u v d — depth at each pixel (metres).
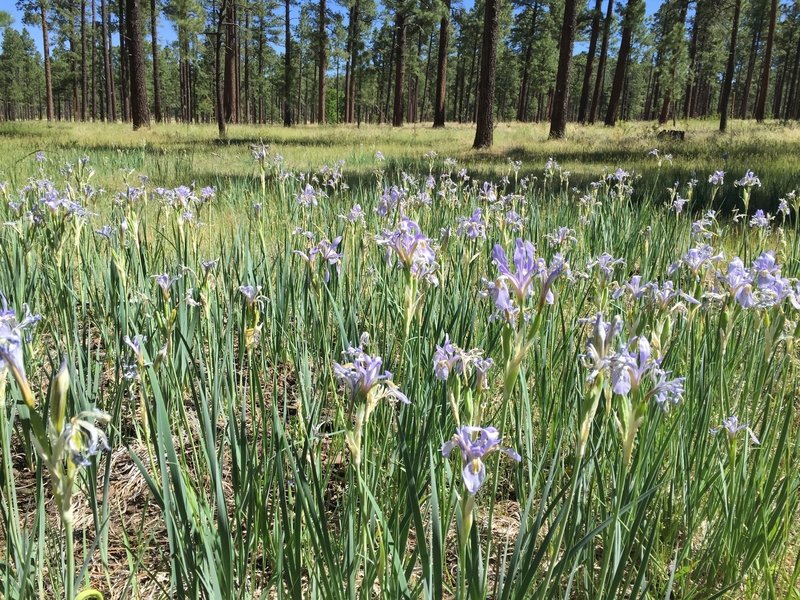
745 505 2.39
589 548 2.21
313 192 4.77
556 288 3.47
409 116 73.88
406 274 2.38
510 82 64.44
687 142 19.06
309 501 1.83
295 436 2.95
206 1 34.09
